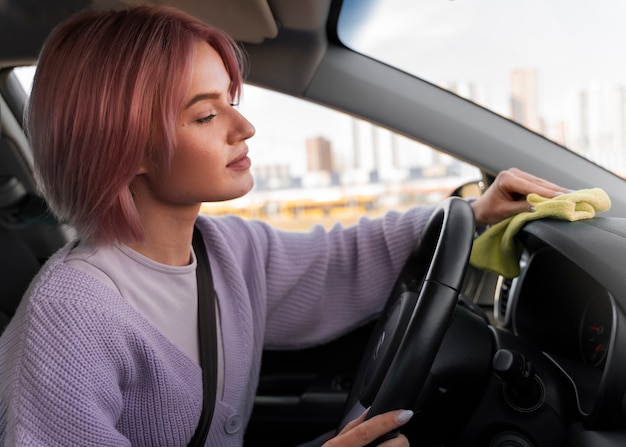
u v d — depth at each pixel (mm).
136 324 808
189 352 908
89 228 810
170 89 756
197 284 926
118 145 756
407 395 707
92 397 745
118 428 847
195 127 789
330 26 1293
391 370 715
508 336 921
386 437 736
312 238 1169
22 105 1508
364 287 1162
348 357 1444
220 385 948
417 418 860
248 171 849
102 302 779
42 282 785
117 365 789
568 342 979
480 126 1328
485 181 1358
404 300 851
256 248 1099
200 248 971
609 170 1300
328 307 1179
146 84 752
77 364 741
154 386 825
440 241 771
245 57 1297
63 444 724
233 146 823
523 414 832
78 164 772
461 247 760
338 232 1188
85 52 760
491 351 882
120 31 761
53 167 798
